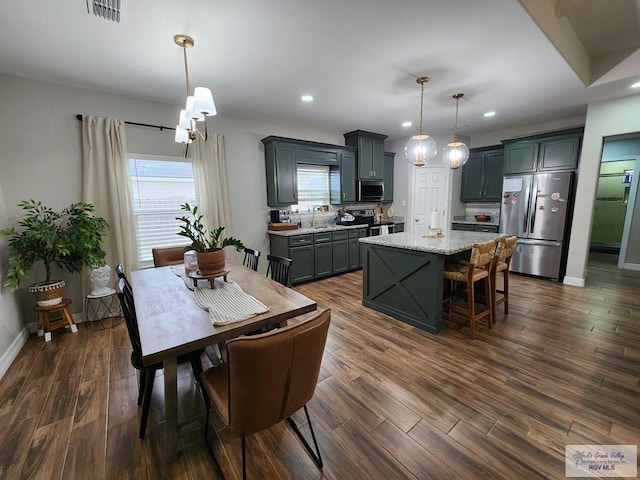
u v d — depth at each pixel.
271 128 4.61
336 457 1.49
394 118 4.44
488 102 3.68
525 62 2.56
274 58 2.46
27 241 2.61
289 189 4.62
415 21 1.96
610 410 1.76
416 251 2.85
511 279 4.51
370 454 1.51
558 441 1.55
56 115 2.96
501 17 1.93
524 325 2.92
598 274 4.70
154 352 1.25
